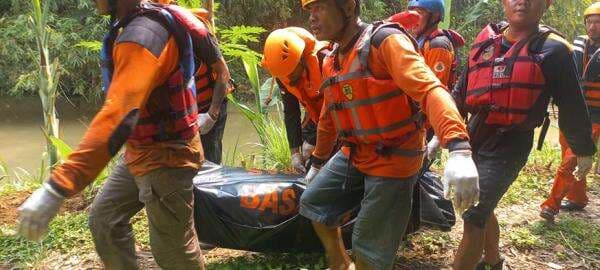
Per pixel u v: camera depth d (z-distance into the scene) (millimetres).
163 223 2543
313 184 2891
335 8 2369
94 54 11531
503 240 4184
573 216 4895
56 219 4324
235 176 3697
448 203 3705
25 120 10852
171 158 2453
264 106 5969
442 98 2061
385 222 2619
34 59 5480
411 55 2189
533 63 2959
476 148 3145
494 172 3037
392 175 2537
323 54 3203
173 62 2340
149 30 2215
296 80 3297
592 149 3133
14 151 8641
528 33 3041
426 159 3383
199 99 3789
